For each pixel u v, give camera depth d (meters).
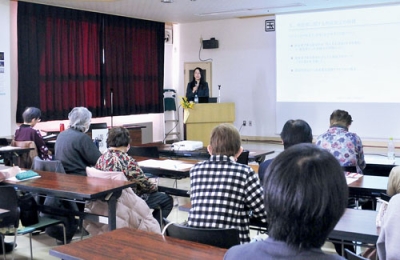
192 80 9.75
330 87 8.30
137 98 9.08
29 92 7.13
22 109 7.03
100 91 8.30
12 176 3.22
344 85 8.19
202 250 1.67
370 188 2.85
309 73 8.46
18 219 2.83
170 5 7.64
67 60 7.67
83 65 7.95
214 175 2.13
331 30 8.20
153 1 7.25
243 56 9.34
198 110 8.11
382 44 7.81
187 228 1.89
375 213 2.34
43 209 3.24
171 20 9.41
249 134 9.44
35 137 4.85
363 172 4.17
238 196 2.09
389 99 7.85
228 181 2.10
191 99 9.30
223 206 2.08
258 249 0.94
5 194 2.80
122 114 8.74
